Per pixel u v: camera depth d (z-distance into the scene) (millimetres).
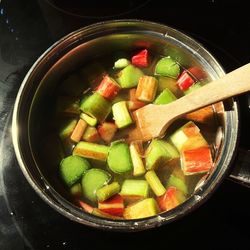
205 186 244
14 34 351
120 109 297
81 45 296
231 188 280
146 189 277
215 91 261
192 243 267
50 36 348
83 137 298
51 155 294
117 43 307
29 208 281
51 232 273
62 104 308
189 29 342
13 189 288
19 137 263
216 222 271
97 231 271
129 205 275
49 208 280
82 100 308
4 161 297
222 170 245
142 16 349
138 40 303
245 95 307
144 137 290
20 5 362
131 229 230
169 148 288
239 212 273
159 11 350
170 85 313
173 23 345
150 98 304
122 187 279
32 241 271
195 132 289
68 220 275
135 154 285
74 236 271
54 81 306
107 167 289
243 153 252
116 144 289
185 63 306
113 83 306
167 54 313
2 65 335
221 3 351
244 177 245
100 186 279
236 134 255
